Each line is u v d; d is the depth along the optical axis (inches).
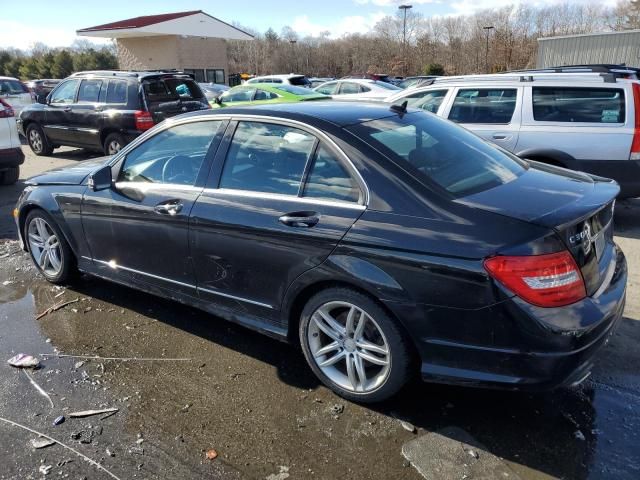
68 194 169.9
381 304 109.2
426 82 281.7
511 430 109.9
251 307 131.6
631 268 193.0
